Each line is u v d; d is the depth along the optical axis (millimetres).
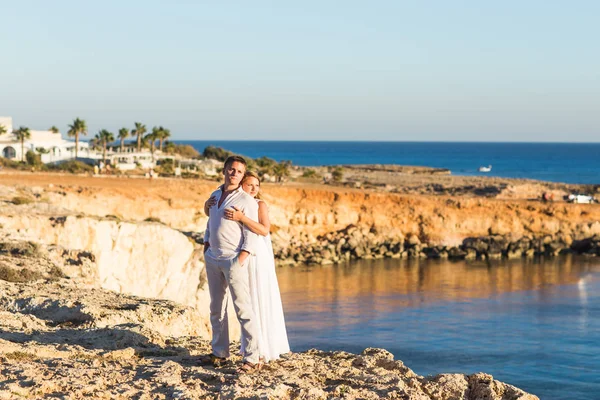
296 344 33906
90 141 118938
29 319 9125
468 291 51031
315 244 71438
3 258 15320
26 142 98938
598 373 30016
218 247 6680
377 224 75625
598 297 48781
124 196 63250
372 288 51938
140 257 25016
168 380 6180
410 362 31344
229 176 6715
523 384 28453
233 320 17516
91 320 9539
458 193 104938
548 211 79625
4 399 5336
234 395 5766
